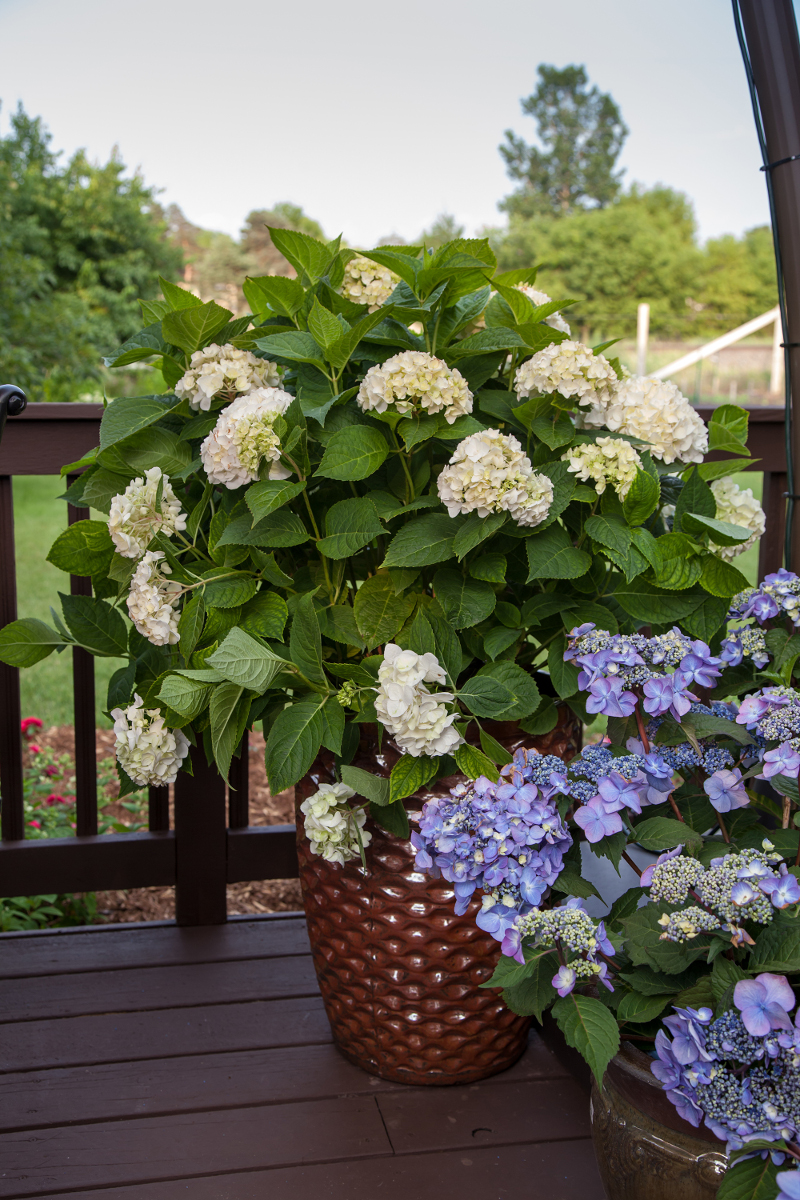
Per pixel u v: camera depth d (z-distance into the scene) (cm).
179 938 176
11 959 167
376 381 111
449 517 117
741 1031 75
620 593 122
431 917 123
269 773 108
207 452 112
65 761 301
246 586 117
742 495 135
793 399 137
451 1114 130
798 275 132
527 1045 147
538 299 136
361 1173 119
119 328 1520
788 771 89
